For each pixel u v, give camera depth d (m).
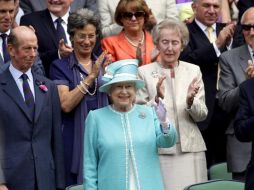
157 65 27.70
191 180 26.84
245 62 29.56
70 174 27.75
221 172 29.25
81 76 28.50
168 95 27.27
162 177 26.23
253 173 23.59
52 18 31.73
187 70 27.75
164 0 33.84
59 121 27.20
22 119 26.45
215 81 30.64
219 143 30.95
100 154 23.80
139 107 24.31
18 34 26.77
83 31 28.42
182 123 27.05
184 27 27.70
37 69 29.17
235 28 32.50
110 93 24.14
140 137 23.83
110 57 28.45
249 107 24.11
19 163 26.20
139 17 30.52
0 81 26.67
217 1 31.97
